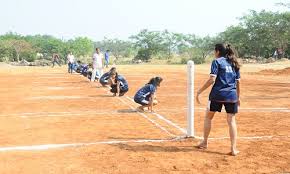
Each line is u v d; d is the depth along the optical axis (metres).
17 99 16.33
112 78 17.19
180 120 11.08
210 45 85.38
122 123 10.63
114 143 8.31
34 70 44.31
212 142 8.37
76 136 9.02
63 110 13.11
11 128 9.99
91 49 109.00
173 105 14.23
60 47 95.81
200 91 7.58
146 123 10.63
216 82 7.46
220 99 7.39
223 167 6.63
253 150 7.72
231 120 7.42
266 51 76.69
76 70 37.19
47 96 17.42
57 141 8.52
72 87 21.92
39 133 9.34
